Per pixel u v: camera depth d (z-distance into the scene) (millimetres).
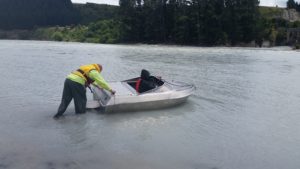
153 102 11281
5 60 26906
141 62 27656
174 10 71438
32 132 8922
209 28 65688
